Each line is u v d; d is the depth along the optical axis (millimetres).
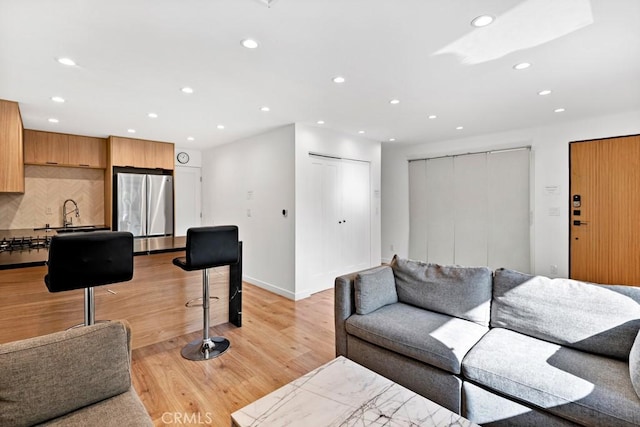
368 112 3621
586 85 2830
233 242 2732
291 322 3355
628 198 3832
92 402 1291
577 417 1357
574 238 4227
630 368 1446
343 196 4824
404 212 6082
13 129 3145
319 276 4449
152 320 2865
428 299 2365
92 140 4887
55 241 1833
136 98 3076
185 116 3723
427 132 4746
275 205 4426
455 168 5359
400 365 1977
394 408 1307
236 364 2488
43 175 4742
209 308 2969
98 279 2006
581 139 4121
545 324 1874
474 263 5172
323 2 1610
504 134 4762
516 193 4711
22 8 1627
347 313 2334
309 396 1390
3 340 2205
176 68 2393
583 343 1735
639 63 2373
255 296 4277
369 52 2166
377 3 1625
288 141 4199
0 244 3271
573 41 2041
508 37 1986
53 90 2836
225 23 1799
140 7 1639
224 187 5582
